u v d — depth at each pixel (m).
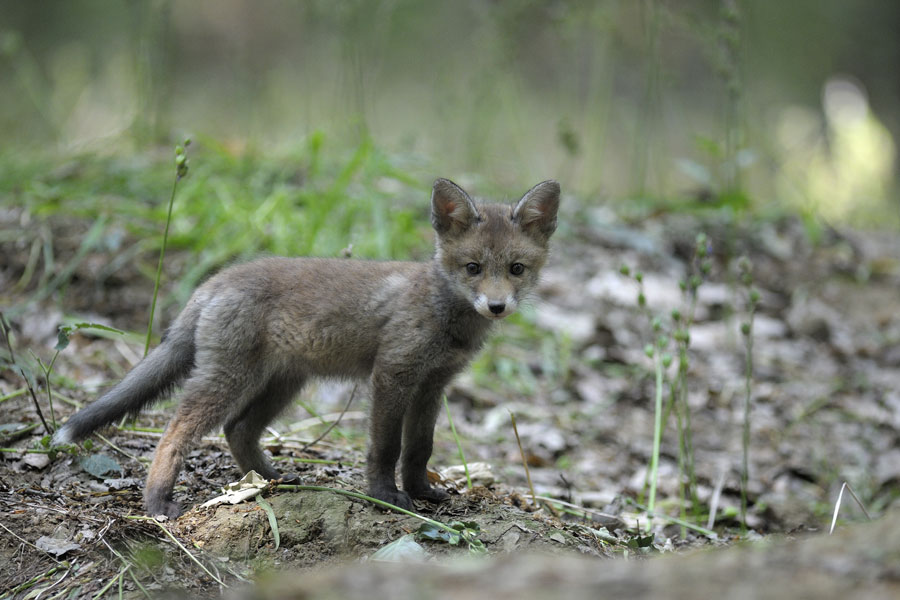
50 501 7.11
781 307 14.79
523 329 13.20
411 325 7.53
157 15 17.97
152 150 16.34
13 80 23.11
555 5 17.45
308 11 16.11
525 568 4.06
